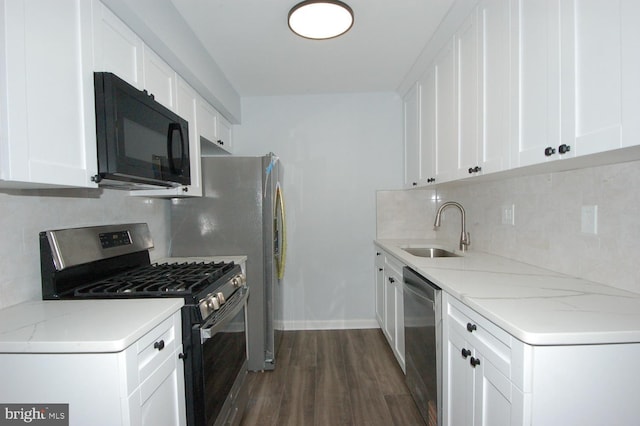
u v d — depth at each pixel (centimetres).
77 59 113
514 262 187
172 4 170
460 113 188
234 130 322
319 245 323
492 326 106
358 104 320
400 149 321
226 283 171
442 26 197
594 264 137
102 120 119
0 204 121
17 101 91
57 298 133
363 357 263
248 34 204
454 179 199
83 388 94
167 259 227
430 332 160
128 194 195
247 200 241
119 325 104
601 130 95
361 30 203
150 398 107
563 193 153
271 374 239
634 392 90
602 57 94
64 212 149
